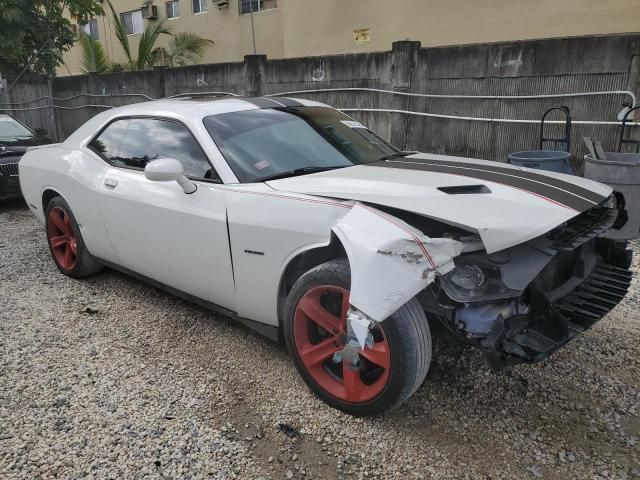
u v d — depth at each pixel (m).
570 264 2.85
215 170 3.13
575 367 3.10
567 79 6.45
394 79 7.91
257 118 3.52
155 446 2.46
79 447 2.46
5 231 6.38
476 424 2.61
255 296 2.99
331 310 2.77
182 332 3.59
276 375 3.05
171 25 19.81
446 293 2.32
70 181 4.18
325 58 8.70
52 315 3.89
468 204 2.45
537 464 2.34
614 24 9.35
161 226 3.37
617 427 2.58
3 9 11.48
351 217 2.40
